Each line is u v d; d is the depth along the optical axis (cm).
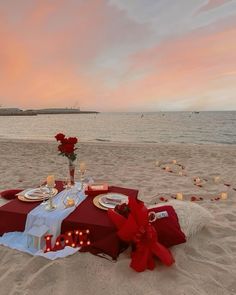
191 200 493
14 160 906
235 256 298
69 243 292
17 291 240
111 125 5200
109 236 282
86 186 396
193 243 322
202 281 254
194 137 2767
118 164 837
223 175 691
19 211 315
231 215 410
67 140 365
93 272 261
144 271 264
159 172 724
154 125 4991
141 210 279
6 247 306
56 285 245
